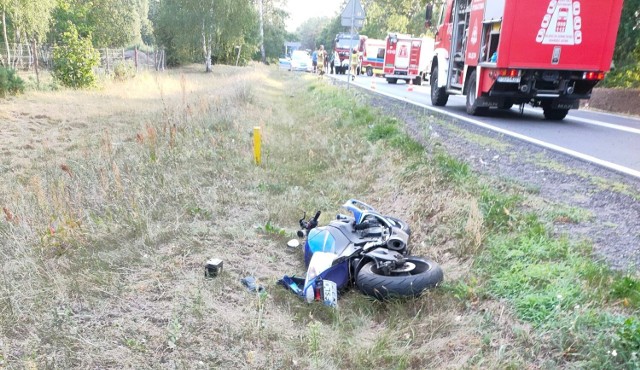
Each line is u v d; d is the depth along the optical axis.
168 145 8.66
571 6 10.73
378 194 6.50
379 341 3.31
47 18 30.53
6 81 16.31
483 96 12.11
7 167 7.79
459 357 3.06
